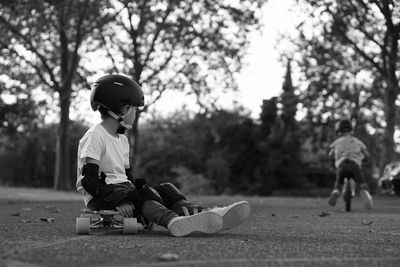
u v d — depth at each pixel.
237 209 5.70
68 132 26.88
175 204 5.89
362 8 23.89
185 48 24.64
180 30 24.02
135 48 24.56
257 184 44.31
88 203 5.99
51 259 3.95
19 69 26.42
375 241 5.44
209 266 3.68
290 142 43.97
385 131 26.53
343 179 13.27
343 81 27.72
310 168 47.94
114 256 4.08
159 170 50.31
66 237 5.45
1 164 50.97
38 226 6.95
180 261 3.87
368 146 34.22
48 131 49.00
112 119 6.05
